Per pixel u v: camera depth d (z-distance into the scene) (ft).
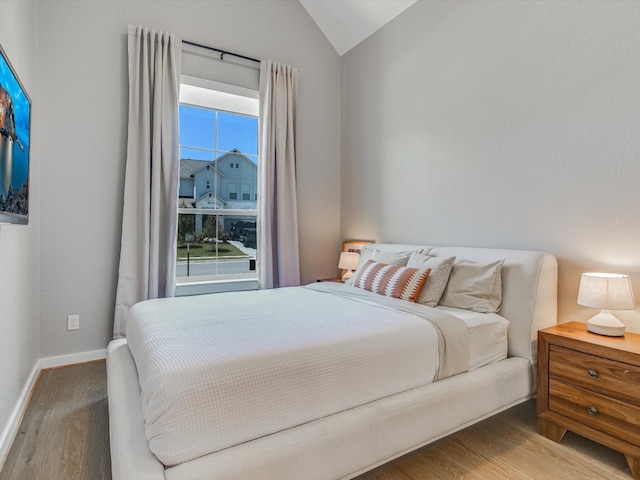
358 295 7.94
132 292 9.51
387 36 11.58
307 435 4.25
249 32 11.70
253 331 5.18
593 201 6.73
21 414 6.60
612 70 6.46
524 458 5.54
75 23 9.11
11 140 5.45
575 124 6.98
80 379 8.25
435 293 7.70
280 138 11.96
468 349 6.13
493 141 8.46
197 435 3.75
